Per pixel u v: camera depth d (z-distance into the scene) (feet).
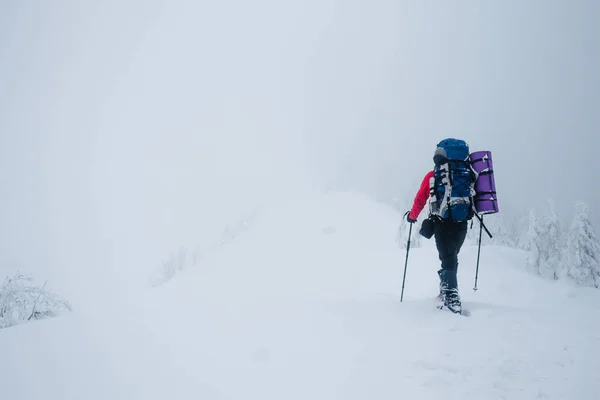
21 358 9.44
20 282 26.73
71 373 8.66
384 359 9.16
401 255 68.54
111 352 9.91
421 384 7.97
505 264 46.55
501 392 7.79
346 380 8.11
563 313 14.06
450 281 14.26
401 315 12.94
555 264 55.88
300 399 7.39
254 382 8.13
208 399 7.47
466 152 15.72
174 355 9.70
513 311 14.15
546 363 9.24
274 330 11.34
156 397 7.57
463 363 9.02
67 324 12.51
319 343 10.21
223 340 10.66
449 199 15.03
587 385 8.16
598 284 51.78
